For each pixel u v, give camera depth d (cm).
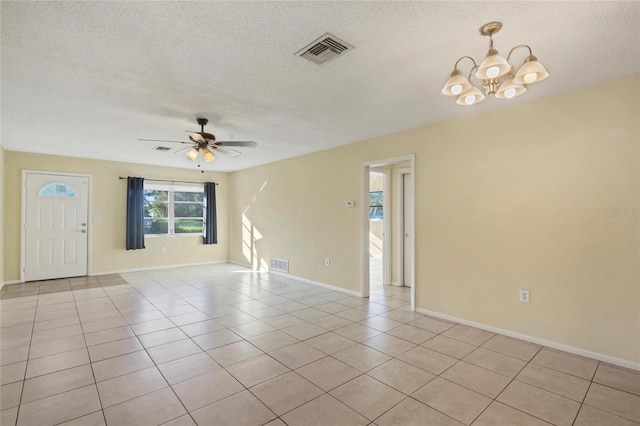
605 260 283
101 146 534
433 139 405
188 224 799
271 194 692
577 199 297
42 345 314
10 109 349
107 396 228
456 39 215
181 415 207
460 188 379
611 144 280
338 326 370
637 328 268
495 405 220
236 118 382
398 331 354
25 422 199
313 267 584
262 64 250
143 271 704
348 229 518
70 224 632
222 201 842
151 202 744
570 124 301
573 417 207
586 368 271
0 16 187
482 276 360
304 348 310
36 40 214
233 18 192
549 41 217
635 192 269
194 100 325
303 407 217
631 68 258
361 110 355
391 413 211
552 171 311
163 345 315
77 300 475
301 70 260
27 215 590
